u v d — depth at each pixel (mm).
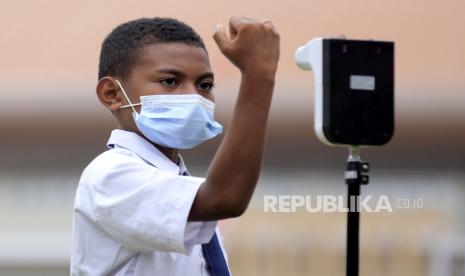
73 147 22328
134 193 6441
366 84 6855
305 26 22984
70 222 20719
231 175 6039
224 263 7301
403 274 19109
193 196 6281
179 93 7102
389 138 6883
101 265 6859
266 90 6066
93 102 22547
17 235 20406
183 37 7238
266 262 19016
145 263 6875
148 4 22703
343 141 6801
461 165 22562
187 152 20859
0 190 21406
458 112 22938
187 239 6410
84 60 23062
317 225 19094
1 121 22359
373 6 23766
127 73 7270
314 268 18984
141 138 7270
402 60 23609
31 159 22125
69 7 23500
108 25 23203
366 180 6926
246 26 6090
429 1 24047
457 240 19391
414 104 22938
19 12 23438
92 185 6723
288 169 21969
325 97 6809
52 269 20156
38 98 22562
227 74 20609
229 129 6098
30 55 23062
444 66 23547
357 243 6887
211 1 22281
